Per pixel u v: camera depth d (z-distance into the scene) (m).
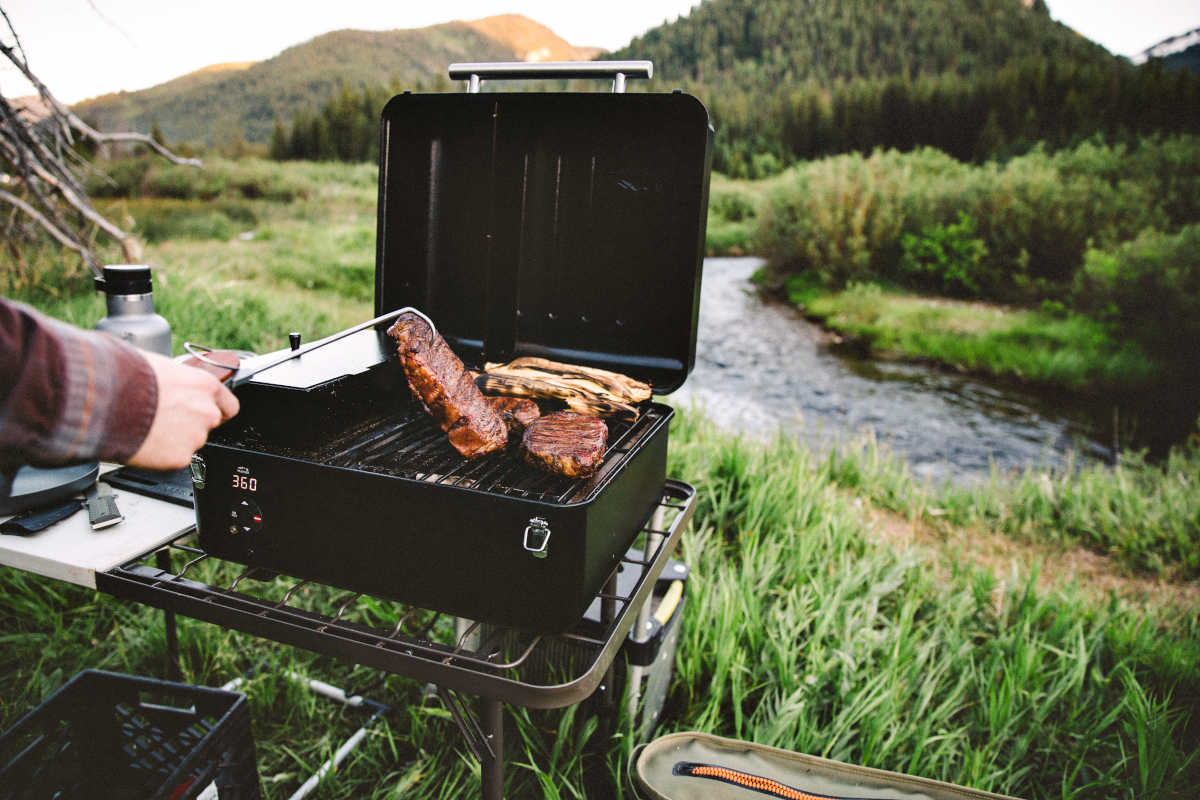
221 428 1.25
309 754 2.27
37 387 0.84
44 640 2.60
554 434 1.29
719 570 2.91
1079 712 2.45
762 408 6.35
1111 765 2.33
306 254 8.20
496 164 1.75
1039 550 3.93
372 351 1.51
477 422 1.31
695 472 3.71
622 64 1.63
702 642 2.54
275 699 2.45
